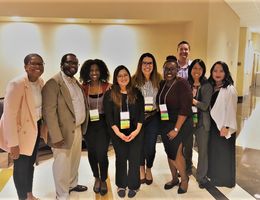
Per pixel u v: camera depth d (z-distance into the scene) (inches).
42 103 95.7
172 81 108.7
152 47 251.9
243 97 416.5
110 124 104.8
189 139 118.0
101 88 110.3
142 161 120.8
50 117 94.4
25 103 90.6
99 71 109.6
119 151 106.4
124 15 218.8
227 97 111.0
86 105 106.5
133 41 250.2
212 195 112.4
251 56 517.7
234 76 322.7
